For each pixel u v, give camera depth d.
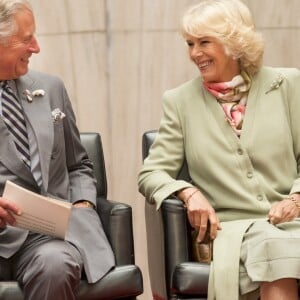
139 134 8.17
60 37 7.99
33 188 5.91
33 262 5.52
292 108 6.33
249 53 6.22
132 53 8.10
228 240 5.83
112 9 8.04
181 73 8.14
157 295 6.31
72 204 6.08
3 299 5.50
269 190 6.18
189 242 6.08
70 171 6.33
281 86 6.35
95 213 6.06
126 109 8.14
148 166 6.32
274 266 5.56
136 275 5.73
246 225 5.91
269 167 6.21
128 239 5.93
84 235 5.87
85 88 8.07
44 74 6.25
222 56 6.22
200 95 6.37
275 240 5.62
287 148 6.25
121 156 8.17
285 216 5.87
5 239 5.76
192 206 5.88
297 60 8.20
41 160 5.91
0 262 5.76
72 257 5.57
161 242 6.03
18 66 5.86
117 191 8.18
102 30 8.04
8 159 5.85
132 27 8.08
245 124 6.24
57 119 6.09
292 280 5.59
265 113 6.26
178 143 6.34
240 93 6.31
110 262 5.74
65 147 6.27
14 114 5.95
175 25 8.10
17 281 5.60
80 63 8.04
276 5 8.13
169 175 6.29
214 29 6.14
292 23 8.16
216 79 6.30
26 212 5.47
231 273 5.68
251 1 8.12
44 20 7.95
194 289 5.70
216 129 6.25
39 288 5.46
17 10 5.77
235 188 6.15
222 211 6.20
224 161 6.20
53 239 5.74
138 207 8.21
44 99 6.09
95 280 5.62
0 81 5.99
